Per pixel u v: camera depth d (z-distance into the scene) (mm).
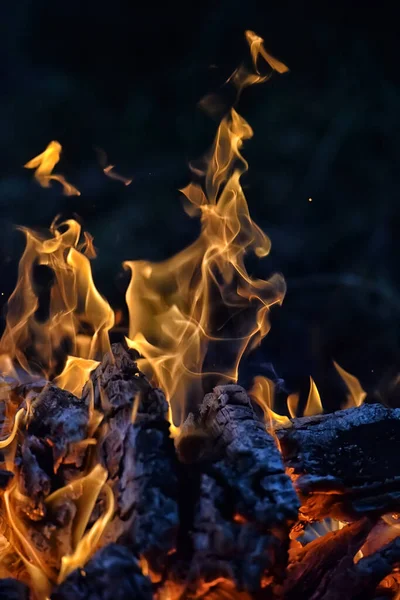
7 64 7012
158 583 1334
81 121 6734
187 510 1346
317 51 6562
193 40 6984
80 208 5938
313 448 1557
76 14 7285
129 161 6473
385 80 6320
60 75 6957
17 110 6781
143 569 1327
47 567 1468
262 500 1334
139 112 6641
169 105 6695
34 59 7109
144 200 5898
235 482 1357
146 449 1368
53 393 1536
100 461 1435
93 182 6133
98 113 6785
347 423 1603
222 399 1512
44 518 1435
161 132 6574
